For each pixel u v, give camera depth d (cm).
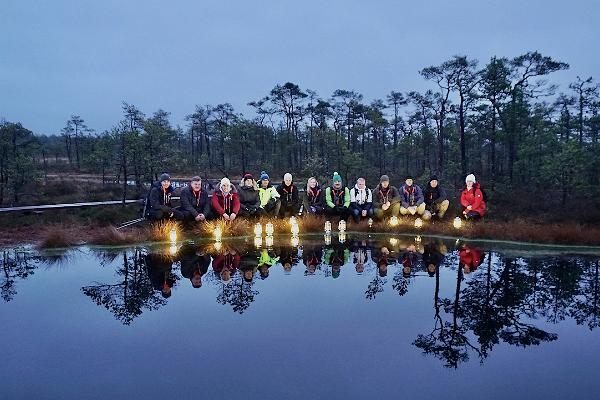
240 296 578
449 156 3562
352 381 340
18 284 640
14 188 2270
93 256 841
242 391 324
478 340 425
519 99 2473
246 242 993
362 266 755
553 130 2528
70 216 1573
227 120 4662
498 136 2512
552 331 448
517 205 1986
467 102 2773
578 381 341
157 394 321
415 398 313
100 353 396
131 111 2142
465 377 347
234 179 4041
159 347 409
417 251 890
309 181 1283
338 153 3191
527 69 2572
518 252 874
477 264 764
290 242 995
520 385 335
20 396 320
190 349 404
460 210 1294
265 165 4131
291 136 4472
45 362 378
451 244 970
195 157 5194
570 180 1986
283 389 327
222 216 1100
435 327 459
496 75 2412
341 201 1230
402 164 4384
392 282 647
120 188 2761
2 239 1098
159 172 2194
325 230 1105
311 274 698
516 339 429
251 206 1196
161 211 1056
